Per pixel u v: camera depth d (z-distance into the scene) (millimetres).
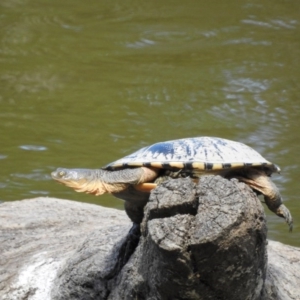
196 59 41812
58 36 45281
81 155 31031
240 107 35688
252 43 44406
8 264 16125
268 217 25922
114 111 35406
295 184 28312
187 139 12609
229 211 10375
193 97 36781
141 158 12219
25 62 41500
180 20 48188
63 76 39625
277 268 15180
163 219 10539
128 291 12477
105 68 40656
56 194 28062
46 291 14727
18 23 47312
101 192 12492
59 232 18359
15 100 36781
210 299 10820
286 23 48062
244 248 10445
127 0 52031
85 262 13992
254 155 12328
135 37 45188
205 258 10281
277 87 38125
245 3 51844
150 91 37688
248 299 11320
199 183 10859
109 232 15078
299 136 32688
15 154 31125
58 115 35188
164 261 10453
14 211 20359
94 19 48344
